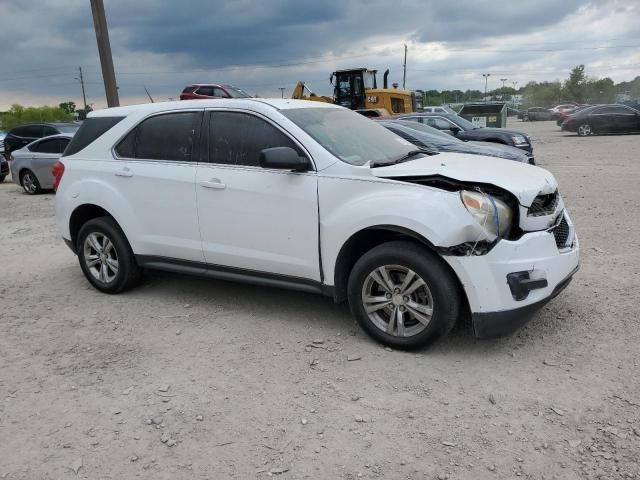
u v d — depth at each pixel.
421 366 3.87
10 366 4.15
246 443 3.11
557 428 3.11
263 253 4.56
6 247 8.06
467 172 4.07
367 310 4.15
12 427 3.35
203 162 4.83
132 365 4.07
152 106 5.26
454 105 46.78
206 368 3.97
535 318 4.55
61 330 4.79
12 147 18.42
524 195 3.84
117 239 5.39
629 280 5.34
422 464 2.88
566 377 3.63
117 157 5.34
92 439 3.20
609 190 10.72
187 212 4.88
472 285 3.72
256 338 4.43
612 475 2.73
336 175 4.19
